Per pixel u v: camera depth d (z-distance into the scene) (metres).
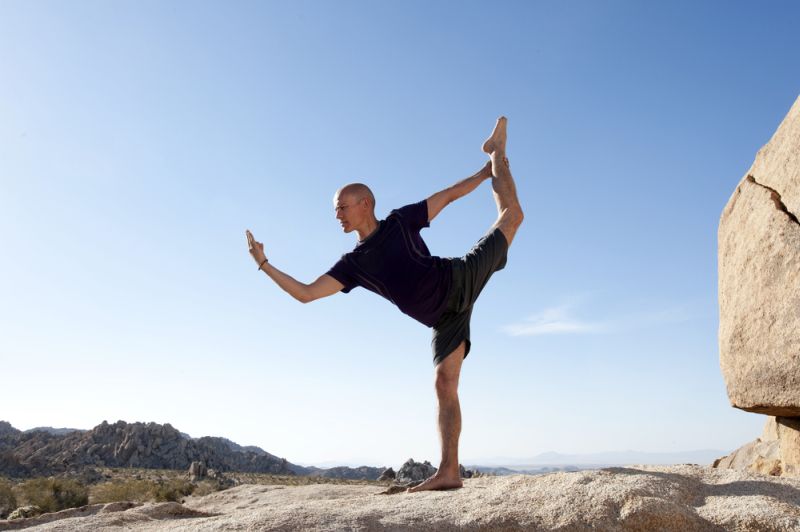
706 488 3.55
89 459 90.88
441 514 3.39
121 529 3.86
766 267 4.99
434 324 4.75
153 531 3.55
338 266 4.60
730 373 5.35
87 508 4.87
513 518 3.28
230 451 107.75
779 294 4.83
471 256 4.78
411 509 3.48
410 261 4.54
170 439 99.88
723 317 5.56
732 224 5.60
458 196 5.20
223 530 3.26
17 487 36.25
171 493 34.66
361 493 6.72
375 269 4.53
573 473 3.83
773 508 3.11
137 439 96.50
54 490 33.91
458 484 4.32
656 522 3.11
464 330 4.73
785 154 5.09
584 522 3.17
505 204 5.19
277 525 3.24
